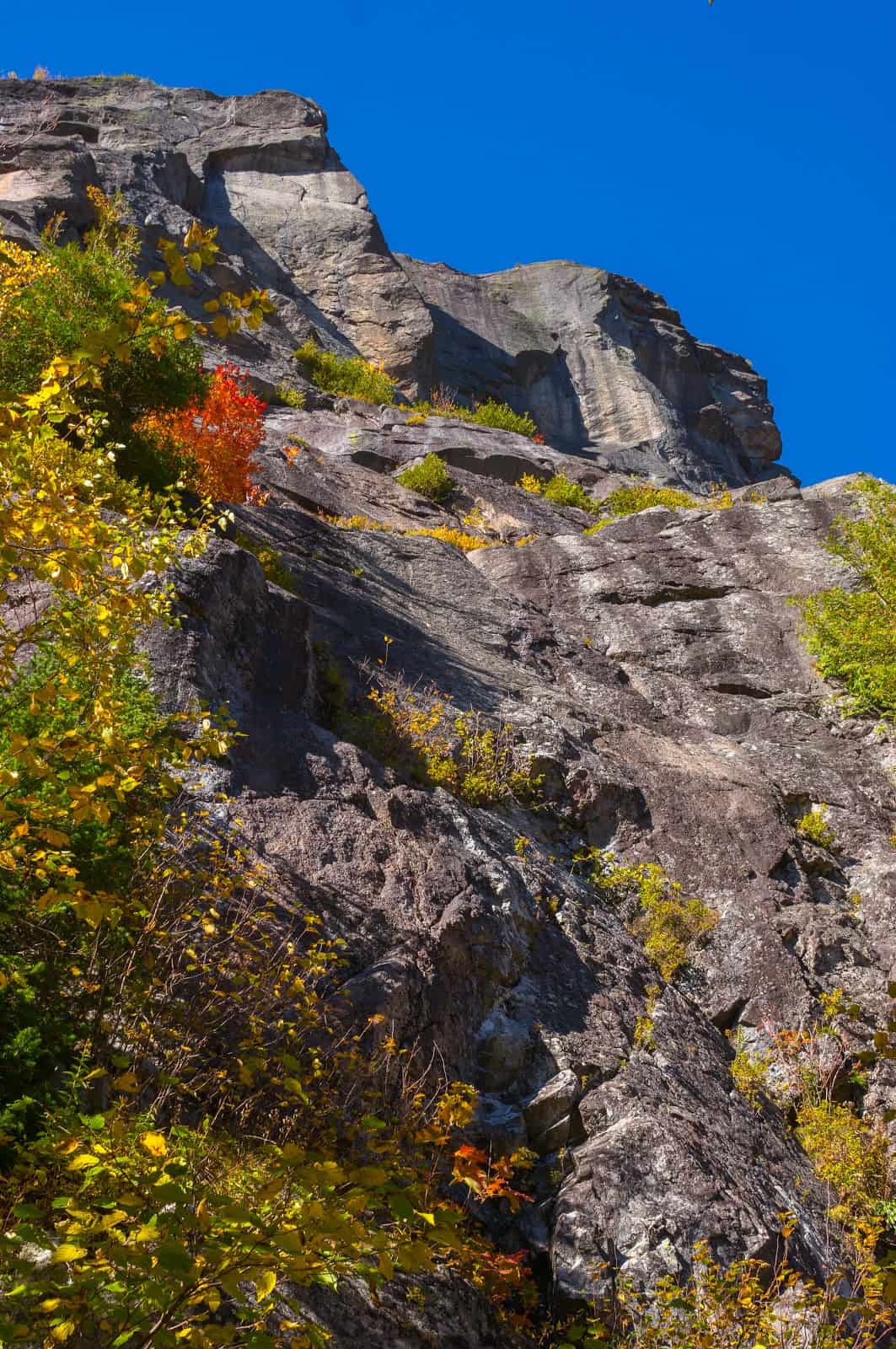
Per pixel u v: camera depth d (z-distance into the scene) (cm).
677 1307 639
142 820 527
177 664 853
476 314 4962
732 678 1633
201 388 1380
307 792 859
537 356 4872
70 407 368
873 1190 889
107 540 414
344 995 706
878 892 1243
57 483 405
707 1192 747
